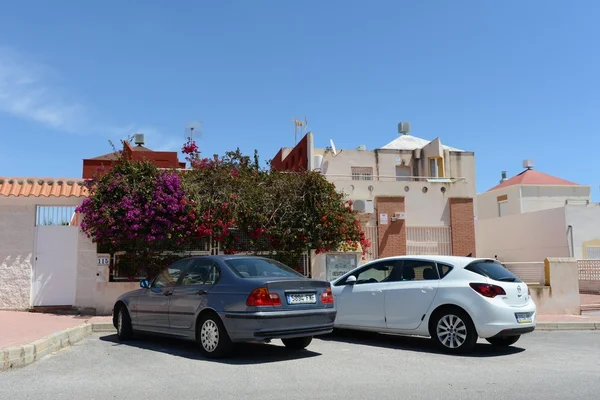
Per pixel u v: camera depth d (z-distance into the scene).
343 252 15.63
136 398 5.91
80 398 5.91
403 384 6.64
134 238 13.88
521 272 15.97
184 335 8.70
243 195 15.01
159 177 14.38
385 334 11.18
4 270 14.00
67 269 14.36
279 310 7.86
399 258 10.14
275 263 9.31
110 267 14.20
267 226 15.09
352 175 26.12
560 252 27.22
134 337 10.32
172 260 14.52
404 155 26.86
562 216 27.11
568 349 9.64
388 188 22.27
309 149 23.75
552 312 15.34
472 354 8.92
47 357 8.39
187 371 7.32
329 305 8.63
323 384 6.60
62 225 14.52
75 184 14.85
